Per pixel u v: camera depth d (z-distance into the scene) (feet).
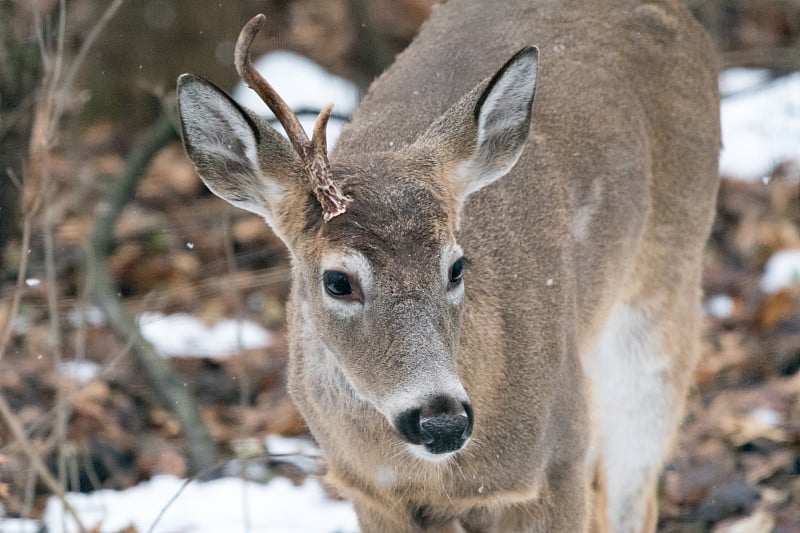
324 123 26.27
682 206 37.58
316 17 66.44
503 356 29.40
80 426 43.16
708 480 41.83
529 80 28.22
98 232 49.67
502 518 31.09
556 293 31.04
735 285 52.65
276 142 27.55
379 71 61.41
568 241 32.19
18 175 46.83
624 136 34.60
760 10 67.77
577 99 33.76
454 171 27.91
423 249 25.59
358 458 29.30
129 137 60.18
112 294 46.85
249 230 54.95
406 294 25.30
